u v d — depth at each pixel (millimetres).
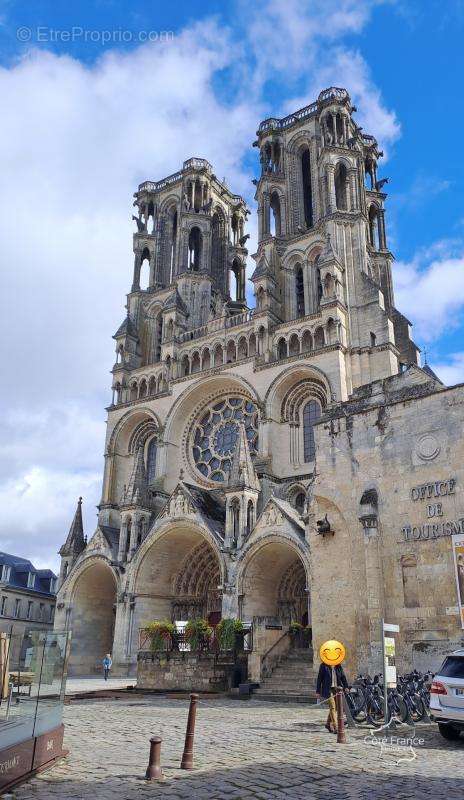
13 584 84500
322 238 67500
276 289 67750
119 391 74000
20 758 12305
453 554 28031
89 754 15734
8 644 12422
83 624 60719
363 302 61344
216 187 88250
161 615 56531
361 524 31359
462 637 26922
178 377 69500
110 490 69062
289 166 76062
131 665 53312
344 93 74438
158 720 23188
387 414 32125
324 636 31547
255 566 48812
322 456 34125
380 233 76125
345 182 69812
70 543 66438
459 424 29438
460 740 18766
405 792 12172
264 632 35594
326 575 32375
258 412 61219
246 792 11836
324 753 16219
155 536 55344
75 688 40594
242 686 33000
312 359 58531
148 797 11305
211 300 78875
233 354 67188
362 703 22906
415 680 24516
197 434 67250
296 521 48062
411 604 28688
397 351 59500
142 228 87375
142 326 80625
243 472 51844
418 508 29703
